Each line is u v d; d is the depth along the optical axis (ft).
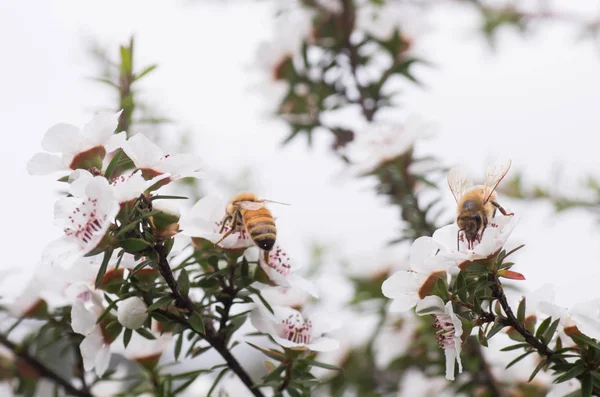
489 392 1.57
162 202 1.35
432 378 1.63
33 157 1.36
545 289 1.37
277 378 1.41
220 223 1.40
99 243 1.32
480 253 1.33
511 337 1.36
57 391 1.52
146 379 1.49
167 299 1.36
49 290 1.47
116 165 1.38
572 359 1.36
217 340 1.40
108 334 1.39
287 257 1.42
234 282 1.40
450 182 1.41
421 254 1.35
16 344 1.52
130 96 1.51
